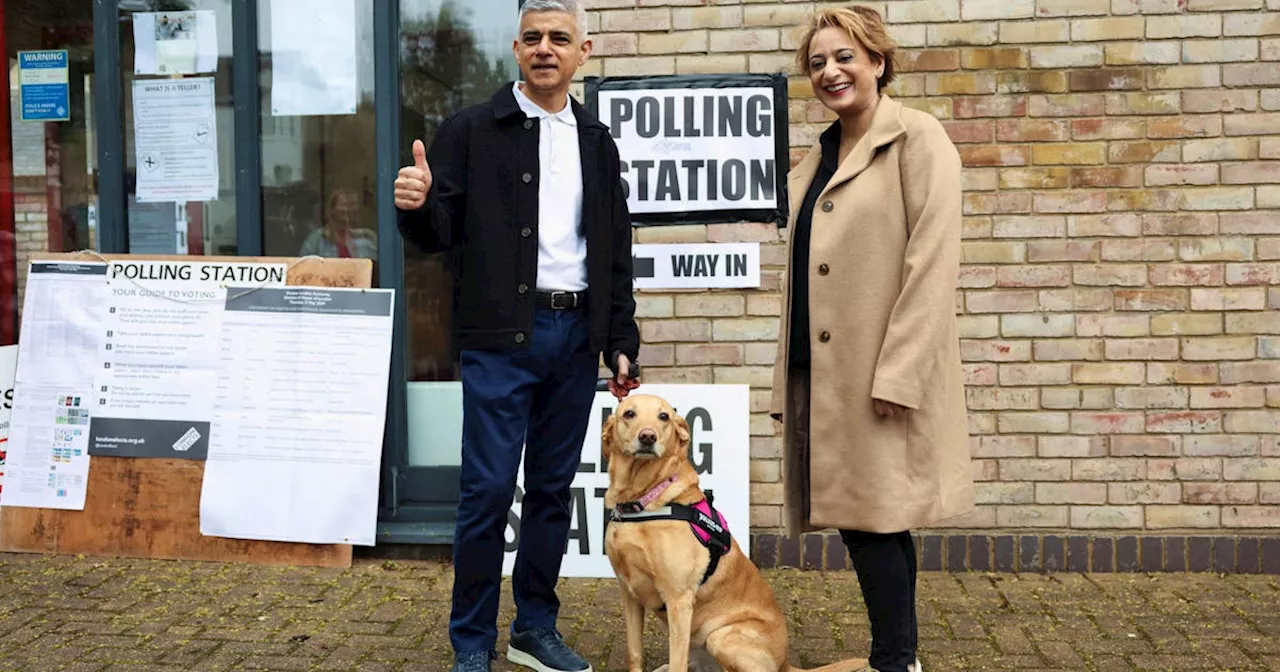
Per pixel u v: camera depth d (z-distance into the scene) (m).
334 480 4.66
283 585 4.37
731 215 4.65
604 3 4.65
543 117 3.30
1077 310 4.56
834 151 3.18
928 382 2.94
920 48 4.55
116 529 4.76
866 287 2.96
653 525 3.08
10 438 4.86
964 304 4.60
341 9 4.96
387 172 4.92
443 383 4.98
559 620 3.98
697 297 4.68
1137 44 4.48
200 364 4.80
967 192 4.57
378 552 4.79
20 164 5.26
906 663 3.05
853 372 2.97
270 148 5.03
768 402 4.67
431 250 3.23
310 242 5.04
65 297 4.92
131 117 5.11
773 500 4.68
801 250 3.16
